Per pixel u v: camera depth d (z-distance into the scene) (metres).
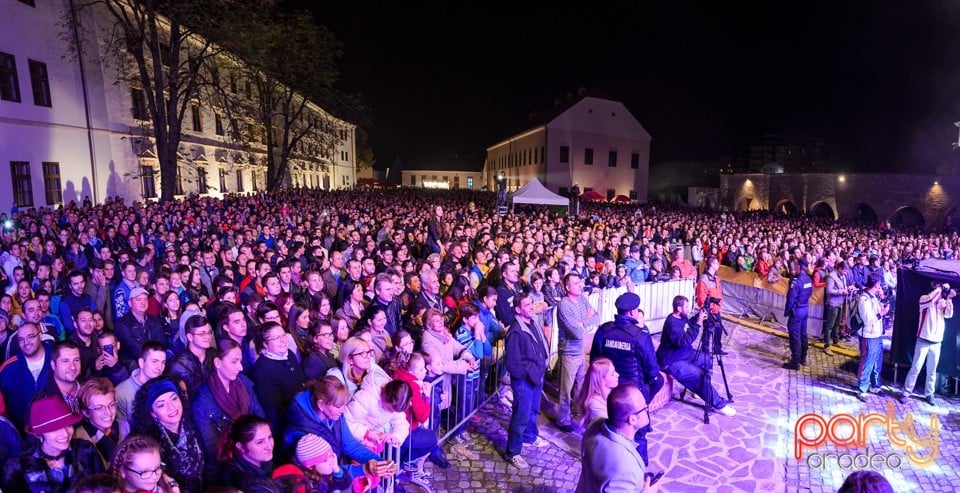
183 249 9.85
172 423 3.30
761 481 5.18
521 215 23.00
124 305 6.95
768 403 7.05
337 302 7.45
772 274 11.62
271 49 28.08
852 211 34.34
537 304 7.09
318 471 3.37
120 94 24.27
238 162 35.34
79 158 21.92
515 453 5.40
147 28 24.66
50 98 20.52
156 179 26.66
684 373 6.43
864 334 7.22
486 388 7.02
